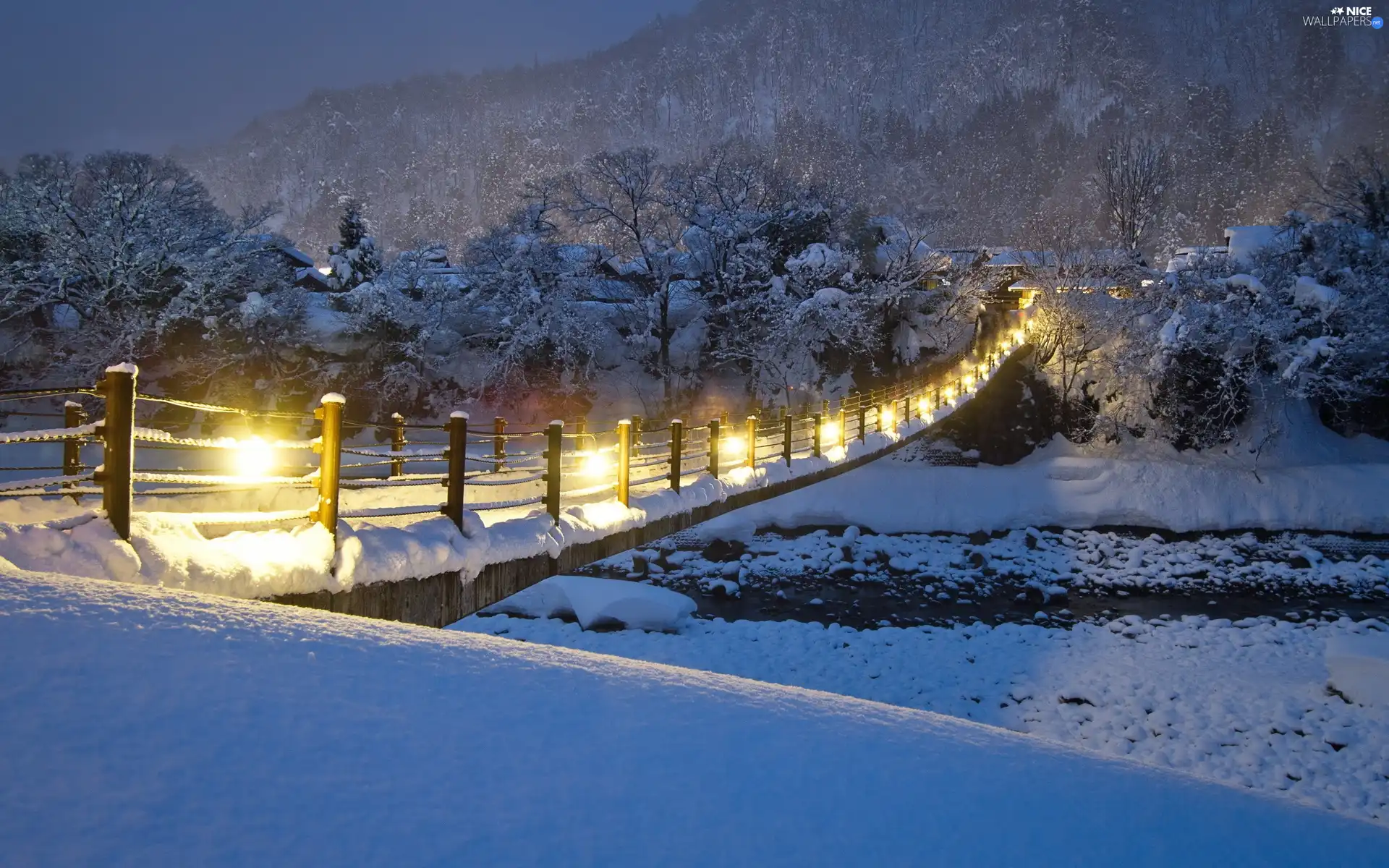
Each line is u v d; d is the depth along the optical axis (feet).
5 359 123.54
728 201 166.50
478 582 29.35
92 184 137.59
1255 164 547.08
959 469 131.85
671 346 165.17
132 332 118.52
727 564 98.07
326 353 139.13
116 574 17.35
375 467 91.45
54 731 10.27
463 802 10.74
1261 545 117.60
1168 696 60.70
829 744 14.08
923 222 171.83
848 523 120.88
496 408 150.51
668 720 13.97
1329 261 147.13
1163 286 149.59
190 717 11.19
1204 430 137.80
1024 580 97.81
